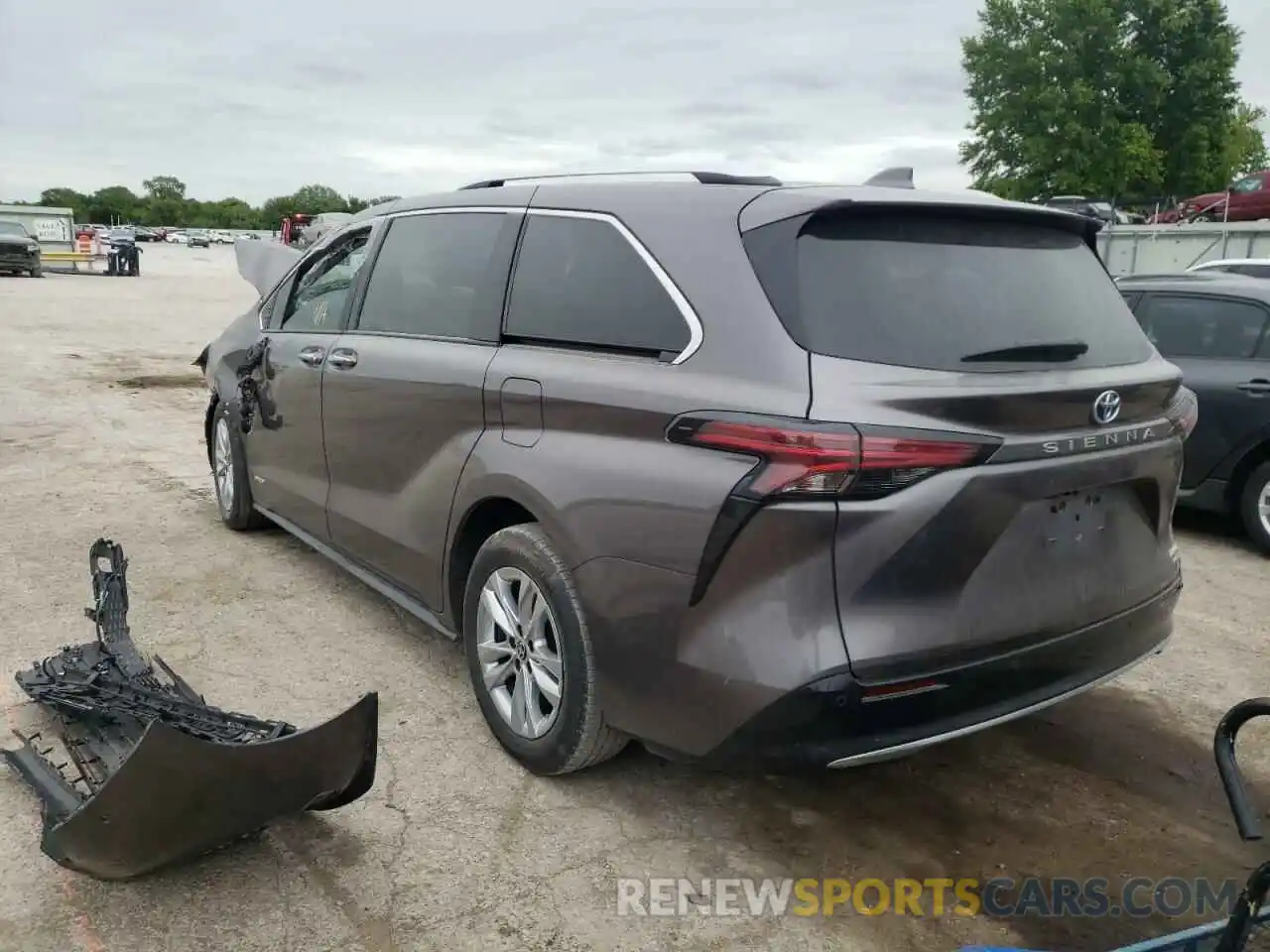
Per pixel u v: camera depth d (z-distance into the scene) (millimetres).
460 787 3344
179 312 21719
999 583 2721
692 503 2703
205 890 2814
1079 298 3182
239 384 5234
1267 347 6160
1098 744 3797
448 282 3865
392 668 4211
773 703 2578
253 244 5988
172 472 7402
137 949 2582
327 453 4480
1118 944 2723
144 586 5000
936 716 2658
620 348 3068
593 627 3004
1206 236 17234
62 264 36438
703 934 2721
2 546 5535
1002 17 39469
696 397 2760
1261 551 6285
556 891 2865
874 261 2807
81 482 7020
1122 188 38156
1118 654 3092
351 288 4508
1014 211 3061
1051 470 2756
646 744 2969
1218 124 40094
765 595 2607
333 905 2768
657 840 3111
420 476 3785
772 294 2734
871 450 2504
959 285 2883
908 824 3248
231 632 4508
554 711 3229
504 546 3324
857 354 2631
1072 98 37969
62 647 4258
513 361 3367
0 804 3168
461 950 2625
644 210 3164
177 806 2656
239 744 2811
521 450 3258
